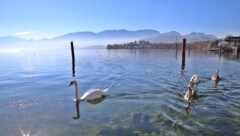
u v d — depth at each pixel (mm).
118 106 17641
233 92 20750
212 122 14039
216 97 19172
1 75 36500
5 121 15281
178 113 15648
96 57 78375
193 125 13656
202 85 23891
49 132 13445
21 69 44906
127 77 30234
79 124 14445
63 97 20812
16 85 27281
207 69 37688
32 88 25141
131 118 15055
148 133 12828
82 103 18812
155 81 26844
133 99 19375
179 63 48250
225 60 55500
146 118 14961
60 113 16578
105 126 13961
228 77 28984
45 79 31281
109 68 41562
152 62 51531
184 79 27922
